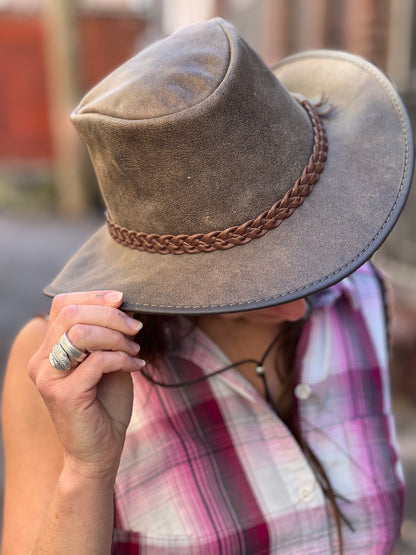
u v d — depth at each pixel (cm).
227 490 114
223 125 93
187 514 112
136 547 112
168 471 113
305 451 120
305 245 98
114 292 95
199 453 114
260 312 115
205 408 117
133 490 113
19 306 631
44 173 1301
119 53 1202
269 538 114
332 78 121
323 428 124
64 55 1092
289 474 117
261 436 118
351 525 121
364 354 130
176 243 99
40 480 107
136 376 116
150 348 114
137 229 102
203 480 113
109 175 100
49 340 95
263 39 652
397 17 379
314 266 96
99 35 1186
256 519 113
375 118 110
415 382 375
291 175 100
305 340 125
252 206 98
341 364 128
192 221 98
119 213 103
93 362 93
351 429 126
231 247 98
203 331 120
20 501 107
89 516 97
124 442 107
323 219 100
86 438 95
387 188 103
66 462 98
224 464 115
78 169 1146
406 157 105
